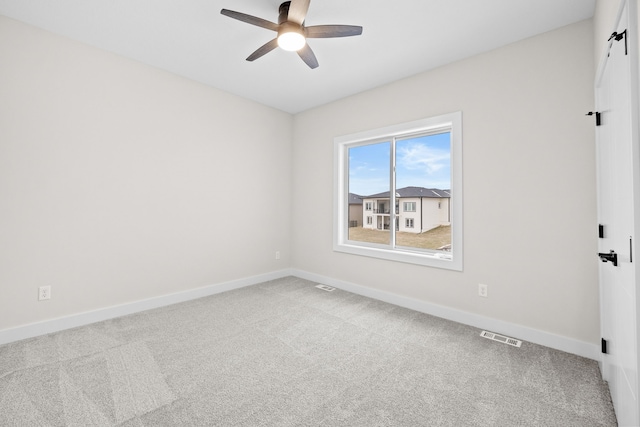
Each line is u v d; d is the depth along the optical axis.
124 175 2.74
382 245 3.46
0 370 1.82
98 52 2.57
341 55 2.64
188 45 2.53
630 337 1.19
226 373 1.82
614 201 1.45
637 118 1.03
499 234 2.44
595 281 2.02
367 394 1.63
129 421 1.40
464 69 2.65
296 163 4.30
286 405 1.53
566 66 2.13
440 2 1.95
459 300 2.67
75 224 2.47
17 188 2.20
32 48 2.24
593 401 1.57
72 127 2.44
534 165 2.27
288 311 2.90
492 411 1.50
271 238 4.11
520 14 2.04
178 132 3.12
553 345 2.17
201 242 3.35
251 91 3.53
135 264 2.84
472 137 2.59
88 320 2.54
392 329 2.49
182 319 2.68
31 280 2.27
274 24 1.89
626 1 1.09
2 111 2.13
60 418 1.41
